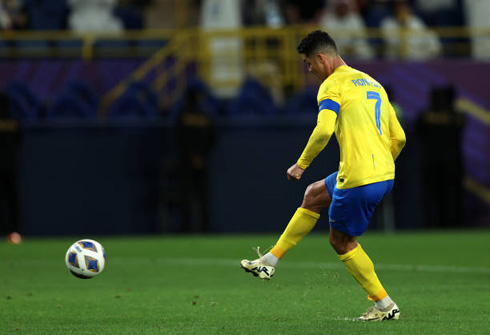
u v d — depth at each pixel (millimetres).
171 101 67250
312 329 18453
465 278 30375
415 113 66938
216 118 60500
